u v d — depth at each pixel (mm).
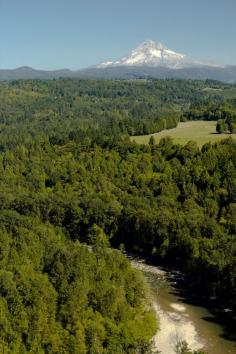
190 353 91812
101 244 151625
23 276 94875
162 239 148250
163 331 103812
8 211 151875
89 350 89188
